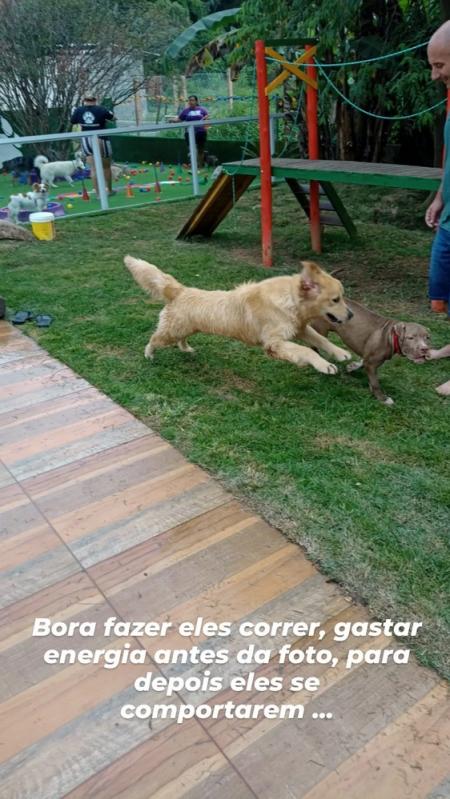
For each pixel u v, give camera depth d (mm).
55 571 2463
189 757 1758
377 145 10484
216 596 2311
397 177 5348
